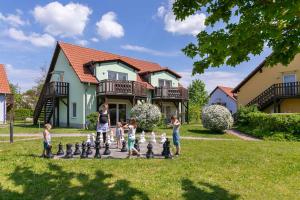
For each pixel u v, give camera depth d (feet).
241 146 45.29
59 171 27.09
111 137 48.42
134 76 92.99
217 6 16.29
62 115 91.56
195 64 17.39
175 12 17.16
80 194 21.61
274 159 33.63
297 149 43.04
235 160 32.55
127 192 21.81
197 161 31.71
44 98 91.40
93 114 74.28
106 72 85.56
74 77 85.66
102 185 23.34
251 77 98.94
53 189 22.62
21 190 22.57
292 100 88.48
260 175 26.66
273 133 61.98
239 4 15.03
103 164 29.76
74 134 62.85
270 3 13.00
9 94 110.01
